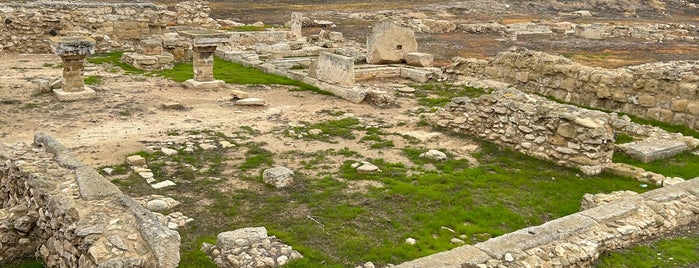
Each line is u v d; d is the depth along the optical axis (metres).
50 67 21.66
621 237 7.60
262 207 9.27
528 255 6.80
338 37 33.09
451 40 36.25
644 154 12.51
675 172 11.86
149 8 27.86
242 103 16.61
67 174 8.01
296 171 11.13
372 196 9.84
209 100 17.36
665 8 63.56
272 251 7.36
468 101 14.11
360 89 18.14
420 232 8.43
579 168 11.70
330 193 9.93
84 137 12.90
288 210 9.16
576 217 7.85
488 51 31.48
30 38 25.12
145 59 22.03
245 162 11.58
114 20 26.91
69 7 25.88
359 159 12.05
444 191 10.23
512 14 53.59
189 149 12.16
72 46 16.17
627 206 8.26
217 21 37.91
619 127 14.84
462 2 58.22
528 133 12.62
